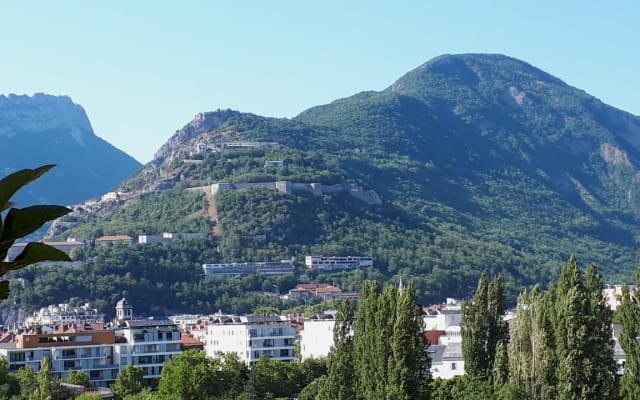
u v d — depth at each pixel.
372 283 175.75
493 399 158.75
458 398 168.12
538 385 161.25
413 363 160.50
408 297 162.62
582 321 146.75
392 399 159.25
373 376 165.38
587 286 151.88
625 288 148.00
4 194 13.05
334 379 184.00
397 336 160.50
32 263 13.71
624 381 145.75
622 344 147.25
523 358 163.38
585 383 146.00
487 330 187.25
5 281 13.99
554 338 158.50
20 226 13.16
